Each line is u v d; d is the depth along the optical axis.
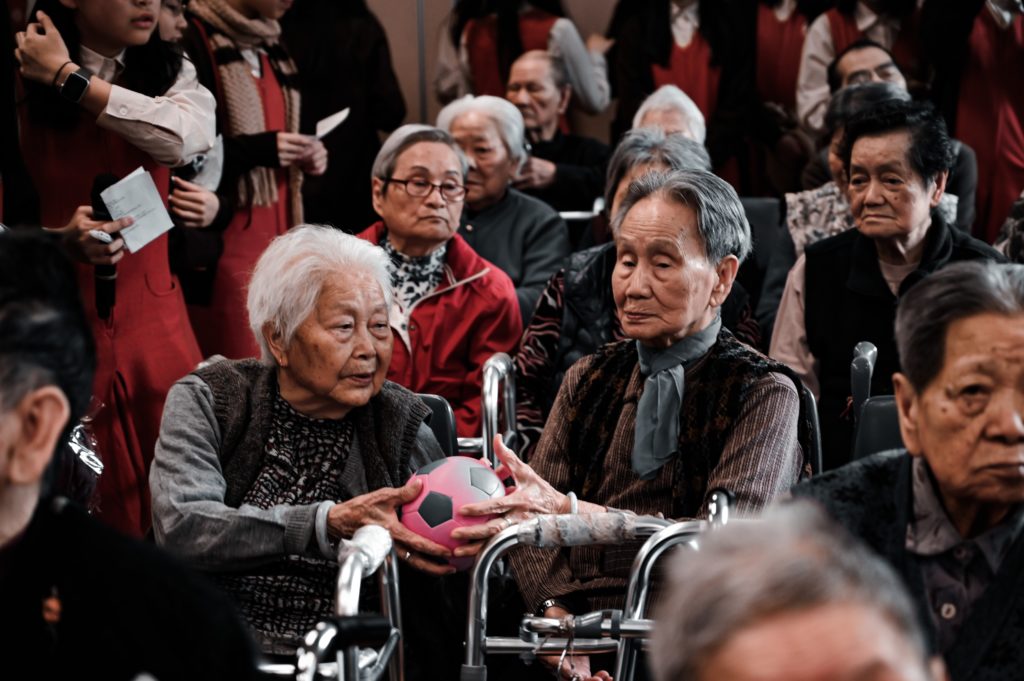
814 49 6.11
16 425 1.38
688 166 3.62
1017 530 1.65
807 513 0.99
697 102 6.18
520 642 2.14
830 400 3.59
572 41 6.13
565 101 6.06
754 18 6.21
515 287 4.63
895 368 3.54
